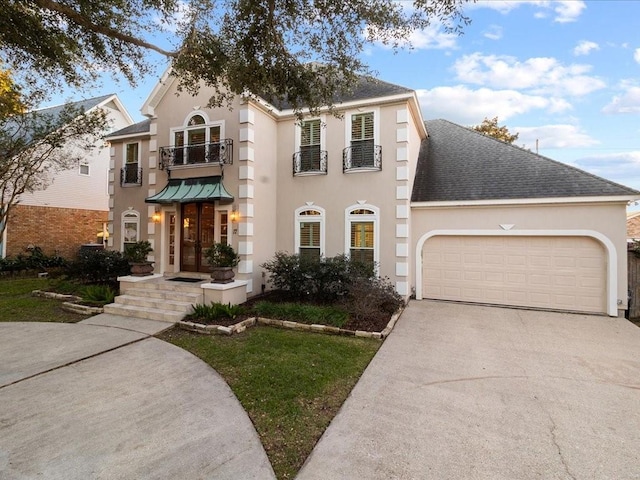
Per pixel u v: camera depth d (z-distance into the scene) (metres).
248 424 4.55
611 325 9.59
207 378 5.98
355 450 4.01
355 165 12.75
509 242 11.92
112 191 16.41
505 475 3.60
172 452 3.93
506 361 6.95
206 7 8.08
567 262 11.23
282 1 7.61
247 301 11.77
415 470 3.67
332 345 7.80
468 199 12.12
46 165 16.64
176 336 8.41
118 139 16.22
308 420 4.69
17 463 3.69
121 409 4.89
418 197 12.88
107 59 9.32
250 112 12.37
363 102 12.41
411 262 12.95
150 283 11.62
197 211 13.48
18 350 7.23
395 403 5.20
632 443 4.19
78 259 14.54
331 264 10.97
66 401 5.11
